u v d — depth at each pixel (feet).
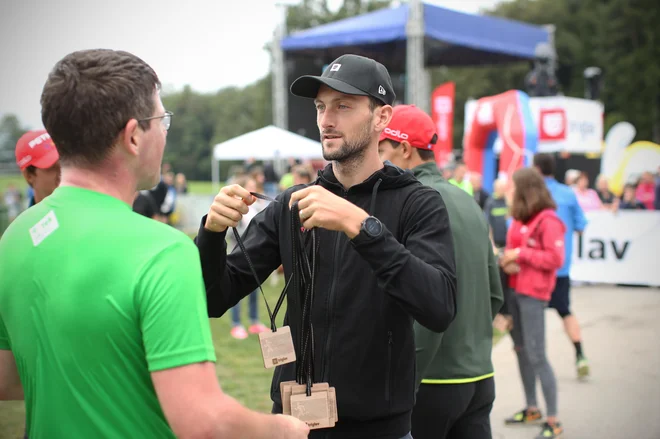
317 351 5.94
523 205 13.70
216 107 144.15
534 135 36.91
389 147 9.07
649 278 29.89
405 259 5.15
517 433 14.16
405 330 5.95
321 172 6.48
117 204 4.37
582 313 25.64
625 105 128.16
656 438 13.75
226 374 18.17
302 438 4.56
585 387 17.07
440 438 8.43
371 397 5.81
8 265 4.48
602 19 134.51
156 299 3.99
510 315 14.02
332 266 5.97
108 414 4.14
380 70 6.05
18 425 14.44
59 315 4.13
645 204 40.14
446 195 8.79
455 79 137.90
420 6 43.16
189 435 3.90
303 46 51.42
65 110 4.28
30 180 8.39
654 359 19.40
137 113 4.41
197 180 139.74
